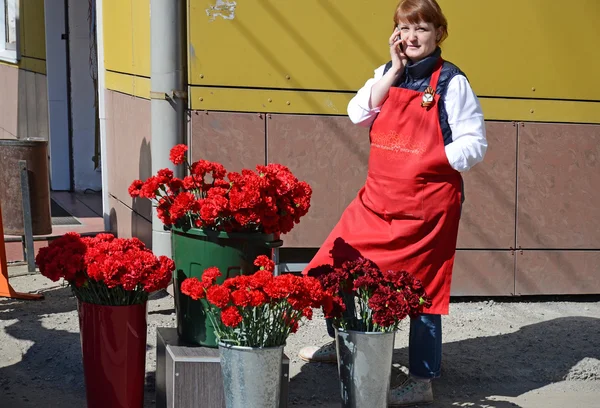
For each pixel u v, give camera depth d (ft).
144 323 13.55
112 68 26.27
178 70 20.07
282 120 20.77
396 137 14.35
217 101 20.42
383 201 14.56
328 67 20.77
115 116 26.16
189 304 13.69
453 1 20.93
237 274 13.58
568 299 22.65
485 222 21.74
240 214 13.16
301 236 21.24
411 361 15.44
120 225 26.32
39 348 17.57
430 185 14.33
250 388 12.42
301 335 18.93
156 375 14.60
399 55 14.21
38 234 24.54
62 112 38.88
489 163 21.56
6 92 49.19
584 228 22.09
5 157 24.14
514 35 21.21
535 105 21.54
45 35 38.29
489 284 21.93
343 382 13.52
